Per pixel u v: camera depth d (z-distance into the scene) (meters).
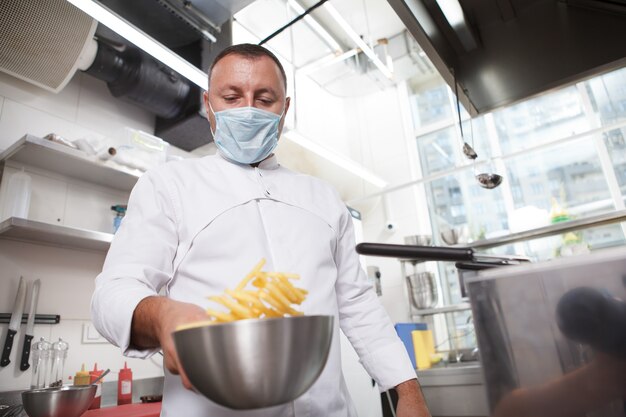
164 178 0.88
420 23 1.10
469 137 2.30
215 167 0.97
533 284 0.44
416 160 4.41
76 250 2.11
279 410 0.74
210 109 1.04
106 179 2.23
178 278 0.82
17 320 1.78
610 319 0.40
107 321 0.60
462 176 4.16
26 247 1.92
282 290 0.43
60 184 2.12
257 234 0.86
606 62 1.25
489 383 0.44
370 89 4.46
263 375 0.34
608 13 1.10
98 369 2.04
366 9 3.68
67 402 1.13
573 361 0.41
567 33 1.17
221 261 0.82
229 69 0.98
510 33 1.17
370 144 4.72
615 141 3.43
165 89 2.34
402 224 4.21
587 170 3.53
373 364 0.94
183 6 1.76
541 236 2.96
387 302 3.97
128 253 0.75
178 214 0.84
